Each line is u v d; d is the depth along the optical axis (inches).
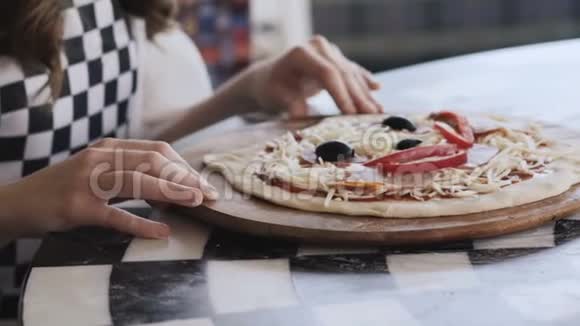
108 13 47.3
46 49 40.8
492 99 52.5
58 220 31.0
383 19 119.4
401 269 27.5
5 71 41.2
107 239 30.8
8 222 31.4
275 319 24.0
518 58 64.6
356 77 49.1
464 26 119.9
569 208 31.1
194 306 25.0
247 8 105.5
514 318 23.6
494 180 33.4
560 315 23.7
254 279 27.0
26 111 42.3
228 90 53.6
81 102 45.7
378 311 24.3
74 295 26.0
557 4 118.6
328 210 31.3
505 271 27.0
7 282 44.8
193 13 105.0
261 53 109.3
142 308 25.0
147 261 28.6
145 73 57.6
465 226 29.3
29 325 24.1
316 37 52.9
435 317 23.8
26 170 43.7
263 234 30.3
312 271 27.6
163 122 57.8
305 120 46.9
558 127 41.9
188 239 30.7
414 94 54.9
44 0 40.3
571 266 27.3
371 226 29.7
